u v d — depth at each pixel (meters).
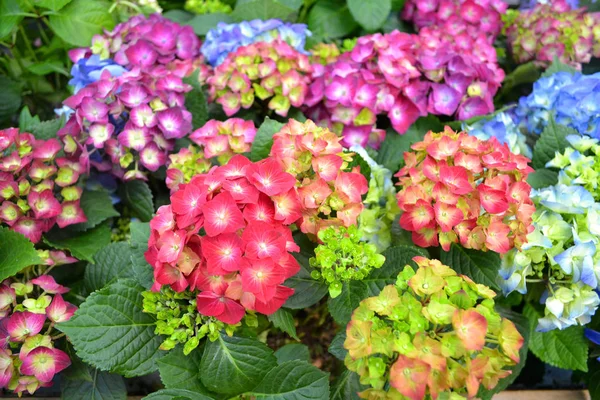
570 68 0.99
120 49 0.97
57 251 0.82
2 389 0.83
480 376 0.59
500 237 0.70
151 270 0.72
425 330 0.60
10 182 0.78
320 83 0.92
